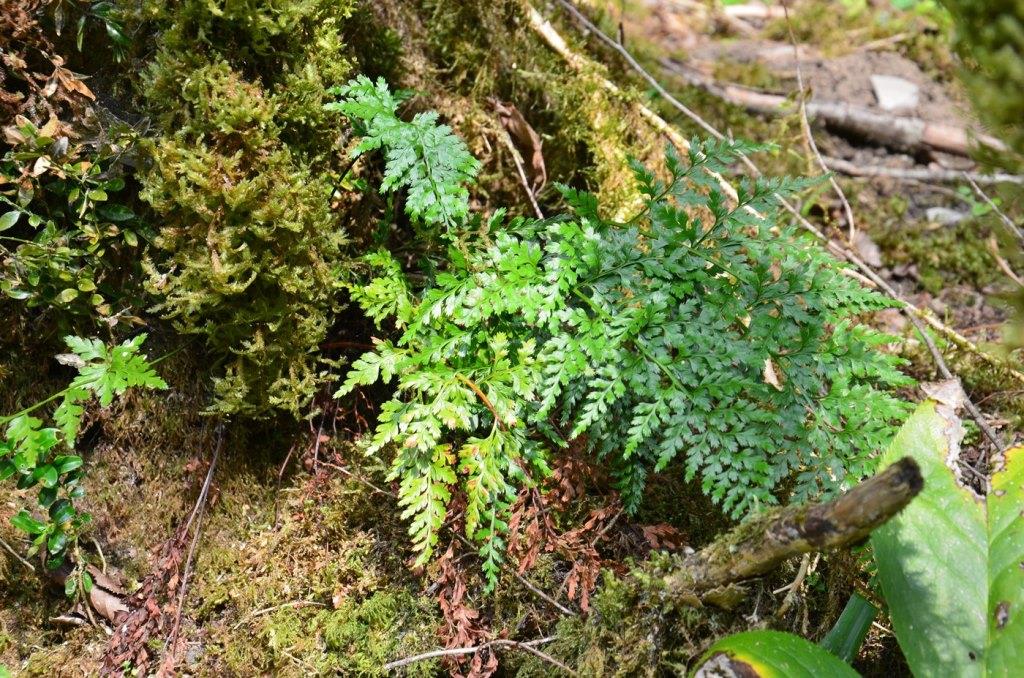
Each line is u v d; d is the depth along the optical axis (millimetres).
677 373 1034
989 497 999
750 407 1021
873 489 920
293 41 1062
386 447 1119
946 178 1392
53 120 1054
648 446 1060
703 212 1252
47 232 1062
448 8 1167
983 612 969
